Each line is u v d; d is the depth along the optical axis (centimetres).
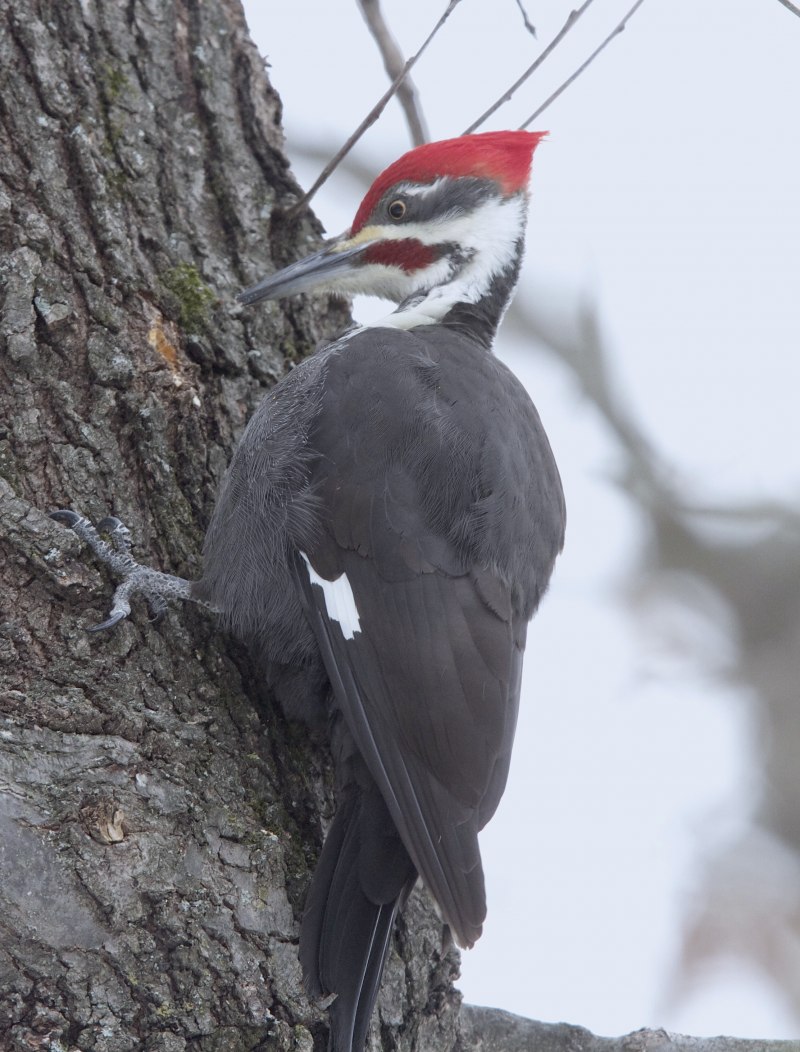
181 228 969
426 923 845
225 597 843
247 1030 708
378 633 812
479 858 767
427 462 845
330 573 833
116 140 956
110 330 870
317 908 746
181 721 778
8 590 758
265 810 783
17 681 738
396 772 782
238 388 940
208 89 1029
